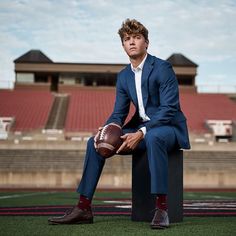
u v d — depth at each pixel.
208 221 3.97
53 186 19.91
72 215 3.62
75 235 2.98
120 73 4.04
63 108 38.62
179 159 3.83
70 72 47.78
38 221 3.89
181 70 48.56
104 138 3.49
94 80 50.12
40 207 6.43
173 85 3.73
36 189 18.11
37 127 33.12
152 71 3.75
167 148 3.60
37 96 41.19
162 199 3.45
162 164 3.46
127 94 3.97
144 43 3.77
